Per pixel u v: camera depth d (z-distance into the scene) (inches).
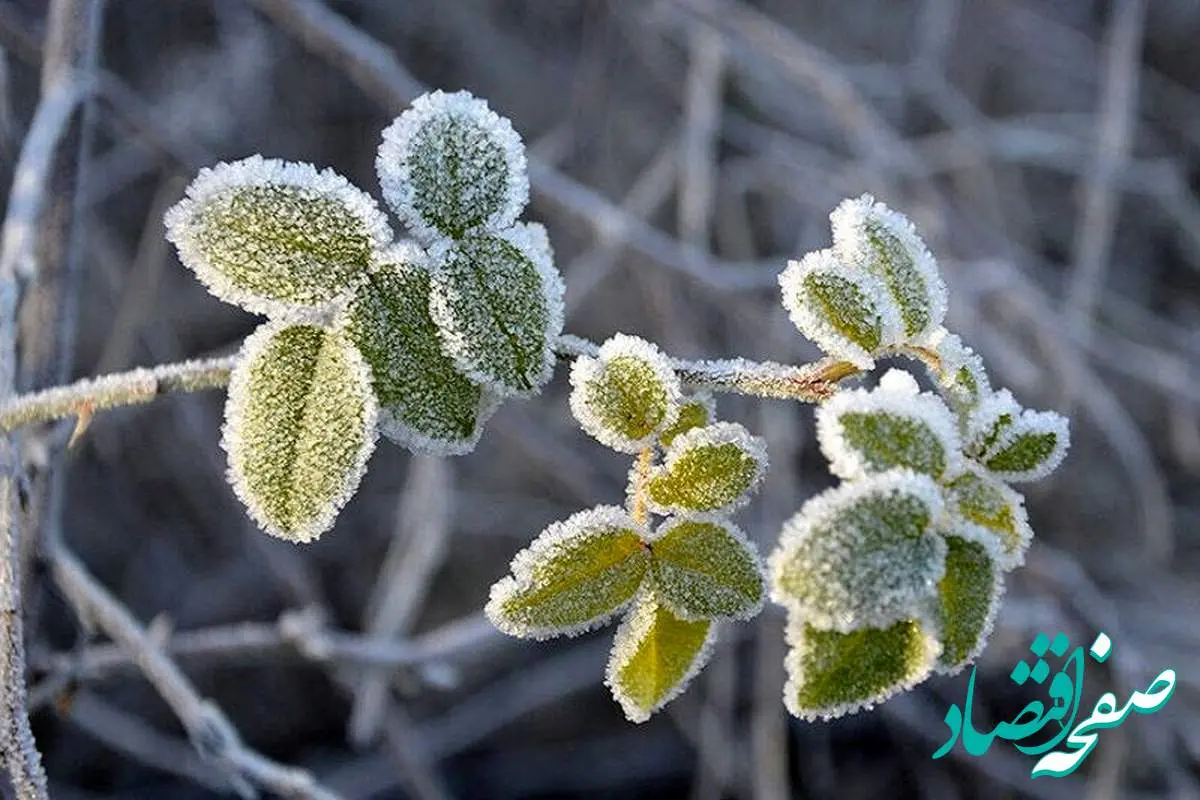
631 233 33.4
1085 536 49.4
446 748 45.2
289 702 48.4
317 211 16.1
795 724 47.9
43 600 23.1
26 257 20.4
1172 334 45.8
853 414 15.7
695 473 16.3
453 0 49.5
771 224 49.8
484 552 50.0
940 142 46.7
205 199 16.1
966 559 15.7
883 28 54.7
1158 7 58.3
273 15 32.1
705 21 37.2
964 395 16.3
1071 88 57.4
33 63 29.8
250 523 38.2
